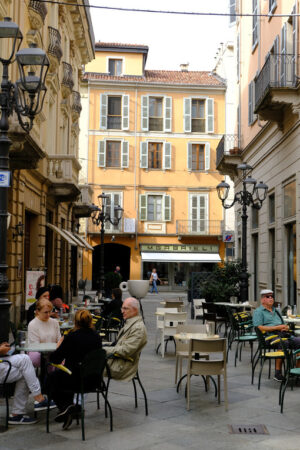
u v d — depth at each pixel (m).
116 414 7.15
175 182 41.81
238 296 18.64
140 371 10.19
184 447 5.80
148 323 19.17
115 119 41.69
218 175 42.06
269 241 19.25
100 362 6.59
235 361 10.77
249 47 22.62
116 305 13.22
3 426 6.59
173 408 7.44
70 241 22.11
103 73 42.09
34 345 7.36
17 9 15.32
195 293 21.22
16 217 15.80
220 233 41.38
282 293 17.05
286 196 16.88
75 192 22.06
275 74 16.09
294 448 5.79
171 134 41.84
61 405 6.64
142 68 42.22
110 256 42.41
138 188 41.50
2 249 7.31
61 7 22.80
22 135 12.48
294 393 8.38
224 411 7.29
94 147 41.16
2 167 7.47
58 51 20.23
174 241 41.72
